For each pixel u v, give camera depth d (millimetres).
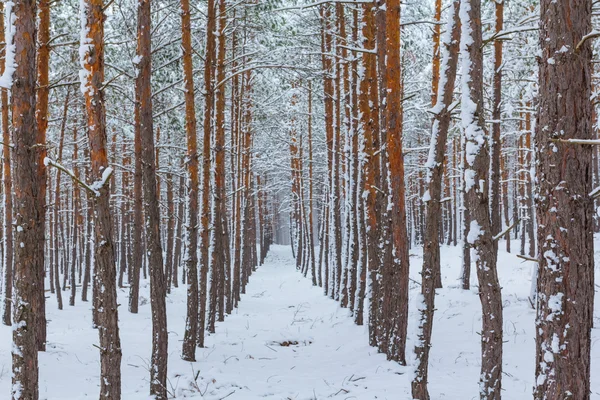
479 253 5793
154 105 16703
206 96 12898
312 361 11195
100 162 6047
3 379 9172
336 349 12242
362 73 12422
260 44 18156
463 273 17688
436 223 7273
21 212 5973
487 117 16469
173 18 14898
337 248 22609
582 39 3574
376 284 12102
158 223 8773
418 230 43594
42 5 10828
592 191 3744
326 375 9703
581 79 3697
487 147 5738
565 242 3703
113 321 6105
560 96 3713
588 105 3730
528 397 7441
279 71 18109
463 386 8211
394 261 9797
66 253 30406
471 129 5730
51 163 5324
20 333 5879
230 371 10211
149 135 9062
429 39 17938
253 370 10375
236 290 22906
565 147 3701
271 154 33656
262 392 8500
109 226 6117
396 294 9820
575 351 3666
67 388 8820
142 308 20875
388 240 10648
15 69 5996
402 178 9430
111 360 6055
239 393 8477
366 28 12305
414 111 21172
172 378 9680
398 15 9070
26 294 5934
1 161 16234
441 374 9094
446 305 15805
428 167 7246
